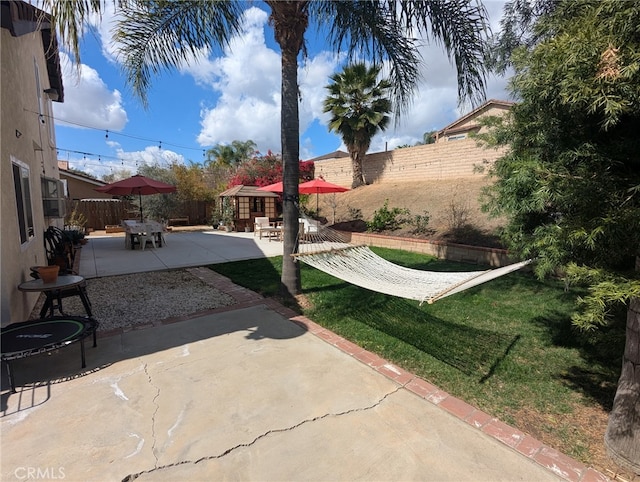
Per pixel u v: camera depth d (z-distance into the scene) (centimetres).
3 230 383
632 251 205
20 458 215
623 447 215
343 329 443
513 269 363
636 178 202
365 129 1625
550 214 316
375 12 514
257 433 243
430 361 357
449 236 978
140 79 527
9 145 419
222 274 752
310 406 275
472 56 498
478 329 442
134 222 1209
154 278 714
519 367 345
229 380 313
